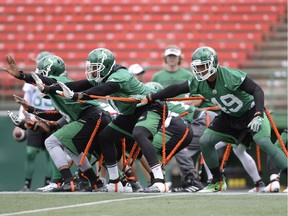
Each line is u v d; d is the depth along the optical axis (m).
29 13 60.62
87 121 26.66
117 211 18.95
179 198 21.81
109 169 26.75
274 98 48.12
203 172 35.62
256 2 60.19
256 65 55.56
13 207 20.42
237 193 23.88
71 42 57.84
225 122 25.84
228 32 58.12
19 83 47.16
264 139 25.42
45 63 27.25
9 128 43.03
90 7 60.62
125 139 27.78
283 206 19.59
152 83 29.77
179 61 36.81
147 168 32.56
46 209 19.77
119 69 25.89
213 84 24.78
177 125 28.08
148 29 58.59
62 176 27.53
